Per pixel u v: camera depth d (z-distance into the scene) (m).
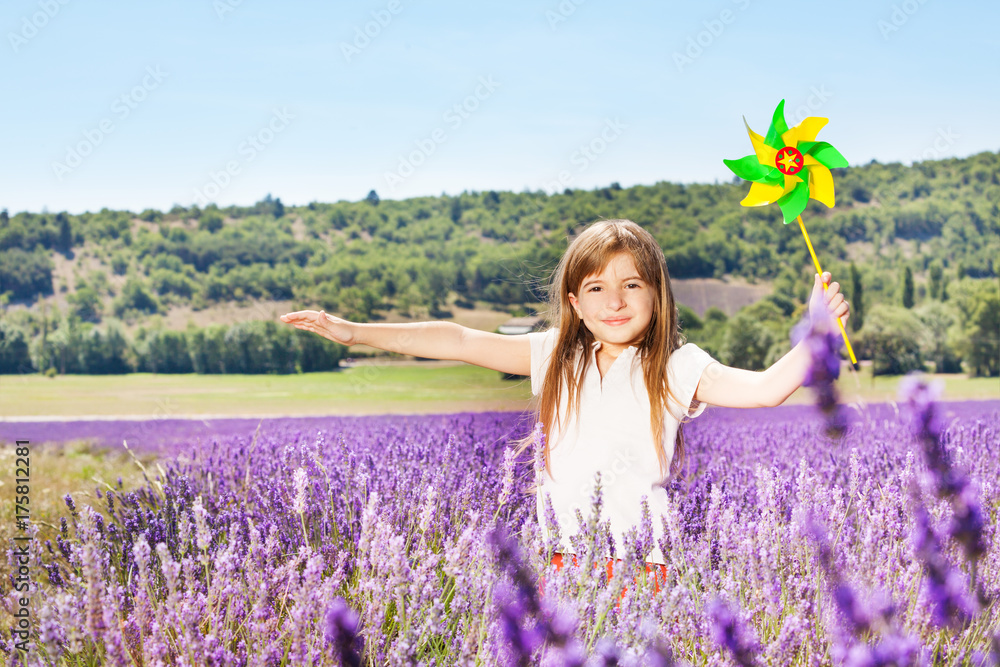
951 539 2.02
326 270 69.88
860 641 1.66
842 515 2.42
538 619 1.61
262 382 44.94
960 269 60.00
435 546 2.37
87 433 10.53
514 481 2.33
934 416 2.13
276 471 3.28
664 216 66.50
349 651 1.63
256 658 1.63
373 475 2.87
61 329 57.44
